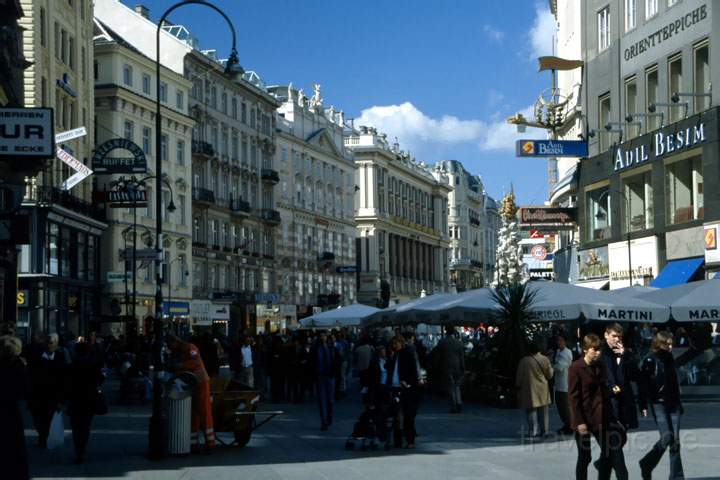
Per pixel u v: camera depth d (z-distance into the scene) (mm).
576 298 26203
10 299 38688
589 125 48875
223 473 14258
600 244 47188
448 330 25547
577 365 11039
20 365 10359
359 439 18016
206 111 76188
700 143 37750
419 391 17547
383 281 112375
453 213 171500
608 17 47156
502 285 27828
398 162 128625
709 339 33156
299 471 14398
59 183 50344
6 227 27328
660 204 41188
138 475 14117
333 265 104375
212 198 75438
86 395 15656
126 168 45031
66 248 51031
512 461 15383
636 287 30688
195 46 79312
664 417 12266
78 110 53938
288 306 91250
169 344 16906
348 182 112125
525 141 48125
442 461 15453
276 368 30734
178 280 69750
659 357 12383
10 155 24047
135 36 71688
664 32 41219
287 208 93188
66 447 17828
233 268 80500
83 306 54688
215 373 25375
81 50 54969
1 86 32750
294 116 97312
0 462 10125
